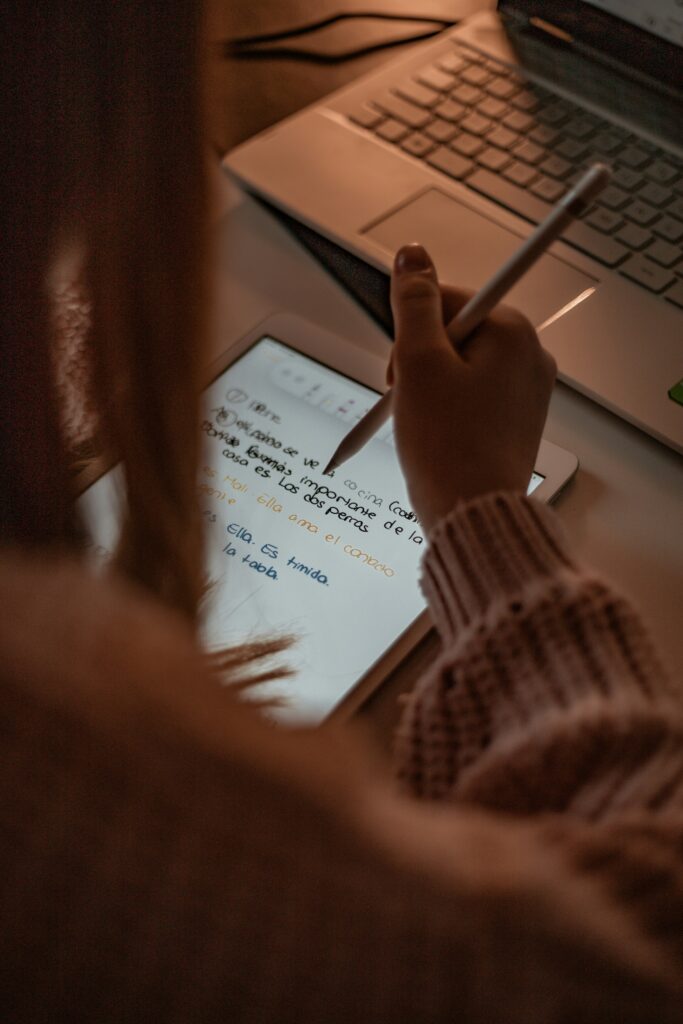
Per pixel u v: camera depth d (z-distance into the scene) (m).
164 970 0.24
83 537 0.37
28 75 0.27
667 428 0.64
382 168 0.77
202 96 0.33
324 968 0.24
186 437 0.37
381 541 0.59
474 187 0.76
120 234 0.32
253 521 0.59
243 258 0.74
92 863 0.23
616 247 0.72
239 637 0.54
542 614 0.41
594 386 0.66
